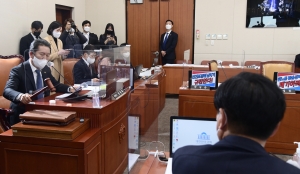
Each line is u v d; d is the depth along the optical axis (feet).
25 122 6.51
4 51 15.11
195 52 23.03
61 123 6.37
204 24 22.56
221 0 22.03
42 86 8.29
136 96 7.06
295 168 2.41
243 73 2.70
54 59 10.73
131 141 6.28
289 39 21.38
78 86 9.01
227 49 22.45
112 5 24.04
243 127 2.48
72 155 6.19
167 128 12.44
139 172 5.82
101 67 8.29
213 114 10.89
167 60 22.34
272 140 10.71
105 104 7.43
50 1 19.04
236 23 22.04
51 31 14.52
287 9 21.03
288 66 14.08
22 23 16.35
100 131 7.03
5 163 6.52
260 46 21.90
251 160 2.37
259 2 21.39
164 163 6.09
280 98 2.49
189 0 22.57
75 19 22.61
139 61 24.13
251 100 2.43
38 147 6.31
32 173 6.46
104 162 7.36
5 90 7.70
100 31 24.57
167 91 19.25
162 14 23.22
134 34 23.97
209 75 10.95
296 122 10.37
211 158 2.47
